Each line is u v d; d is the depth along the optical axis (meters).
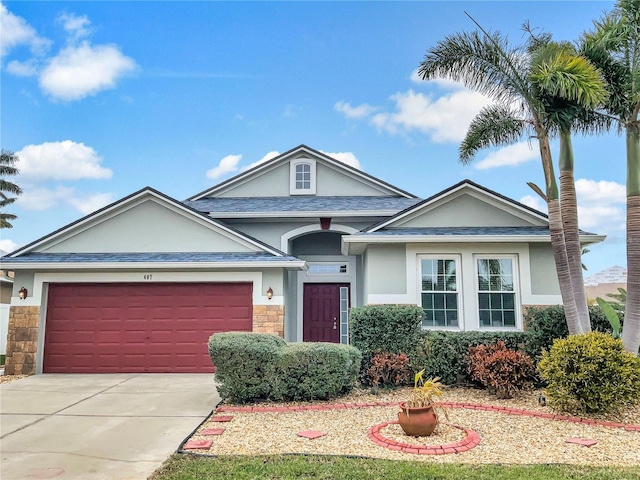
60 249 13.72
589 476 5.37
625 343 9.41
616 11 10.27
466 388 10.48
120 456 6.30
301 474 5.44
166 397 9.93
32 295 13.00
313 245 17.02
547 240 11.87
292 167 18.09
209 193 17.91
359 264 16.66
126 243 13.76
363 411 8.65
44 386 11.09
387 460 5.93
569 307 9.90
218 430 7.44
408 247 12.45
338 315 16.61
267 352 9.27
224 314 13.16
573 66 9.36
